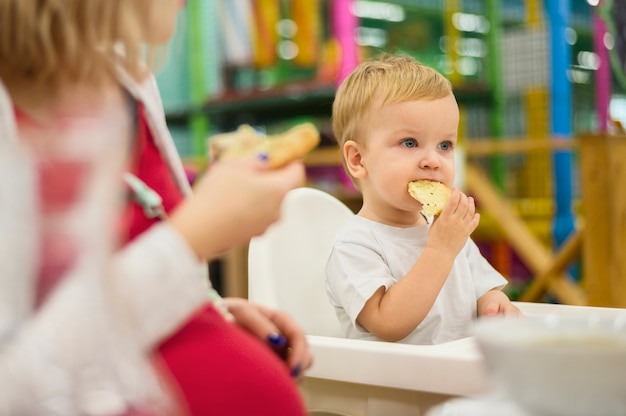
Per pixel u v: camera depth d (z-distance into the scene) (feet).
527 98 12.30
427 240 3.98
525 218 12.06
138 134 2.60
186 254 1.86
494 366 1.57
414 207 4.04
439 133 4.07
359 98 4.22
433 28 15.05
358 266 3.94
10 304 1.44
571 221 11.39
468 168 10.05
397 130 4.04
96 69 2.11
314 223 4.43
